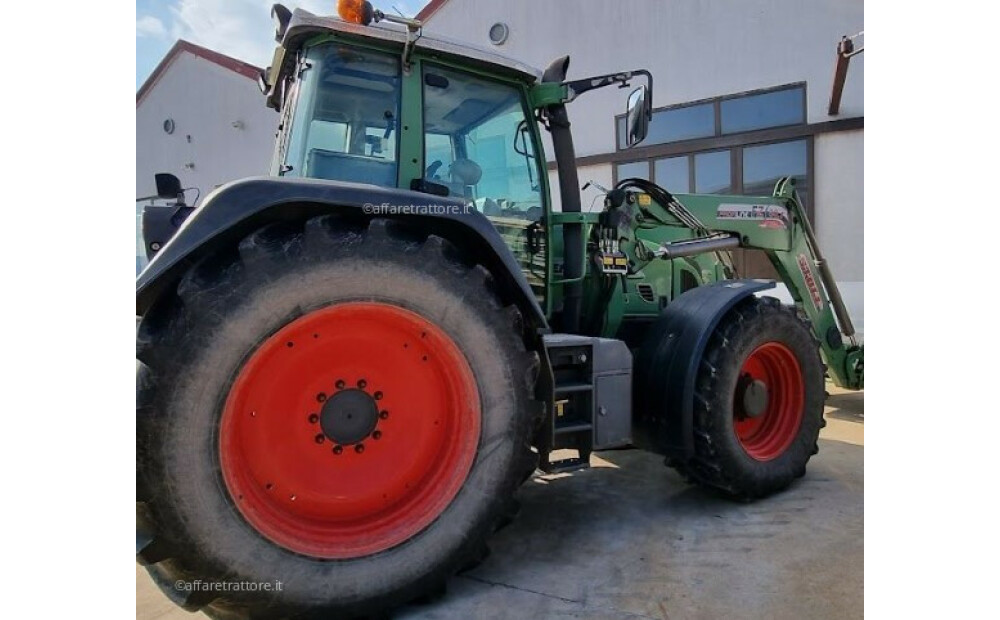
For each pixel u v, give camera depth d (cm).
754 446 312
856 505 294
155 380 171
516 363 215
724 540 255
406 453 210
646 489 320
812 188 740
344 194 194
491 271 230
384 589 193
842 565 232
